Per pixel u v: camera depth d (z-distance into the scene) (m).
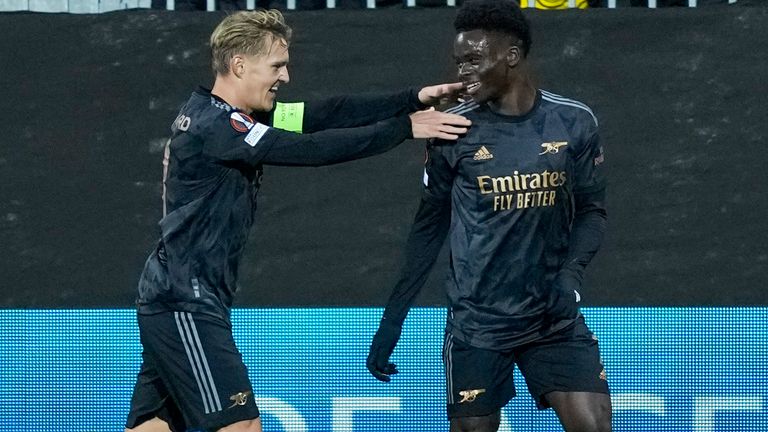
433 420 17.53
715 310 17.59
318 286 17.67
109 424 17.56
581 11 17.64
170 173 12.95
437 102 14.19
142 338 13.15
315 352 17.61
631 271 17.62
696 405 17.55
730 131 17.62
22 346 17.48
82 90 17.61
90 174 17.62
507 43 12.95
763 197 17.61
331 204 17.73
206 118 12.76
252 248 17.67
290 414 17.56
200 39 17.72
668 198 17.64
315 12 17.72
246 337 17.59
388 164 17.77
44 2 18.16
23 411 17.50
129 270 17.62
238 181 12.96
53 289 17.55
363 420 17.56
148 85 17.69
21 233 17.53
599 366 13.43
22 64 17.55
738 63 17.59
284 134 12.71
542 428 17.44
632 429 17.58
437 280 17.61
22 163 17.55
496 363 13.48
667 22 17.62
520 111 13.22
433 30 17.70
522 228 13.16
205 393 12.89
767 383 17.55
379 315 17.64
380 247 17.73
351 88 17.72
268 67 13.09
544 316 13.41
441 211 13.83
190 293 12.82
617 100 17.67
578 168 13.34
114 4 18.20
